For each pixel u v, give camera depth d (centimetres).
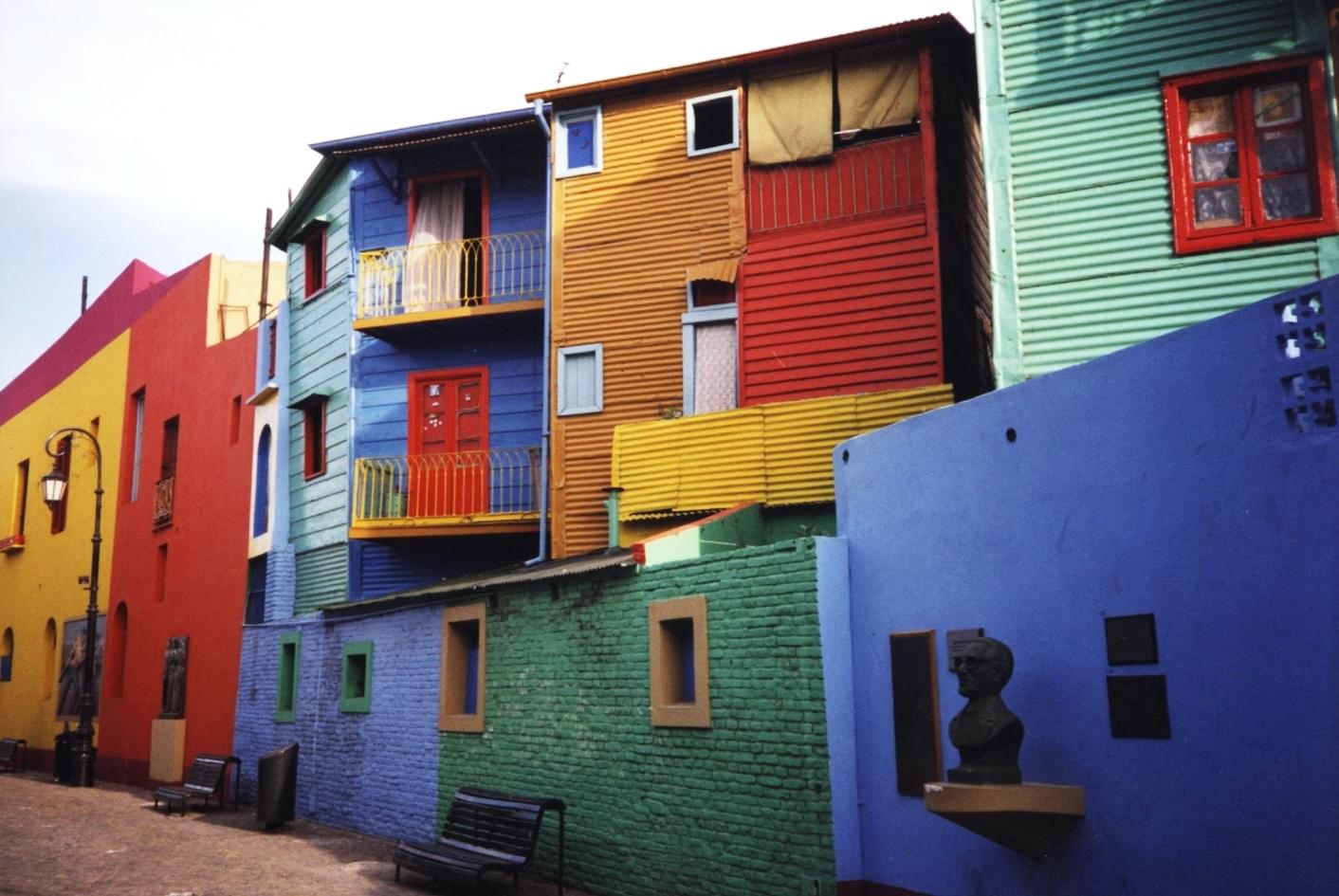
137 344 3084
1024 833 748
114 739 2858
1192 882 671
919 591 909
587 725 1220
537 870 1268
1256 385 661
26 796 2198
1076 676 762
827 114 1630
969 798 731
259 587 2278
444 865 1133
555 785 1263
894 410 1462
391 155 2100
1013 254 1159
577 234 1806
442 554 2014
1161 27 1141
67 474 3478
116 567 3030
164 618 2686
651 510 1591
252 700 2162
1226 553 671
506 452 1962
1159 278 1110
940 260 1523
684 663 1118
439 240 2081
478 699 1435
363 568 2038
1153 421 727
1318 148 1077
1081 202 1145
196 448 2648
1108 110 1148
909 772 892
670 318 1720
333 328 2158
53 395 3659
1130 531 736
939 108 1603
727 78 1714
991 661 754
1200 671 681
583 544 1742
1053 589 790
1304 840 613
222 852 1440
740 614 1026
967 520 870
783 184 1647
